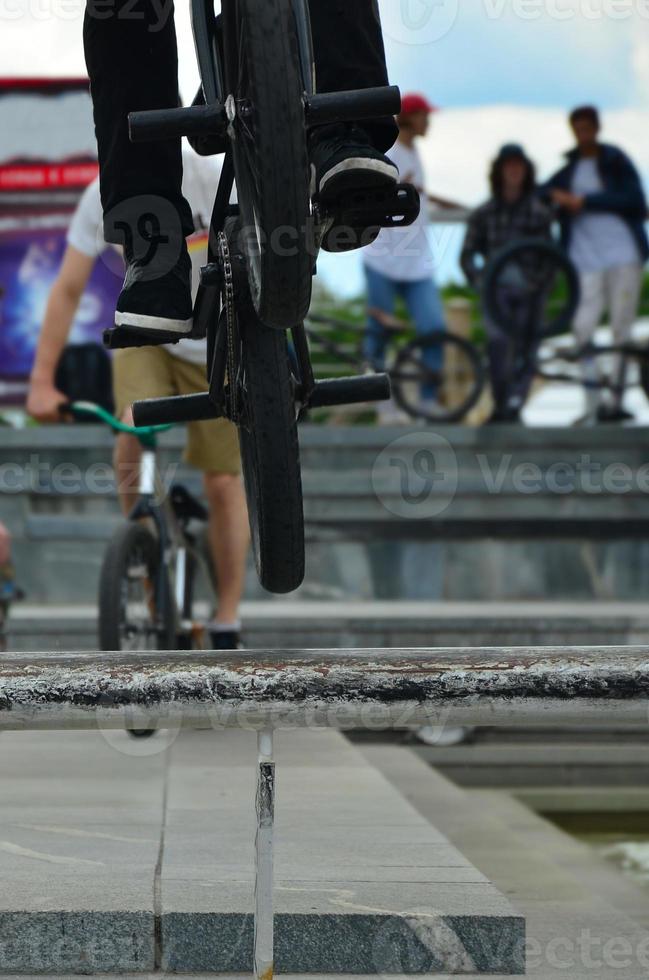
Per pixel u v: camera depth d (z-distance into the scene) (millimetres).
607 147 27672
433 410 27625
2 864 6902
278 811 8602
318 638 19109
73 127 27828
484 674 4715
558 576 24078
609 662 4734
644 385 28031
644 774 17844
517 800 17125
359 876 6770
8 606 17172
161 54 6609
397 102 5621
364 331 27672
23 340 28078
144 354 11547
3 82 27547
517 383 27078
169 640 12102
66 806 8742
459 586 23891
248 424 6680
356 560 23766
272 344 6391
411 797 12734
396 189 6207
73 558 22984
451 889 6523
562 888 9062
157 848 7355
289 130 5375
